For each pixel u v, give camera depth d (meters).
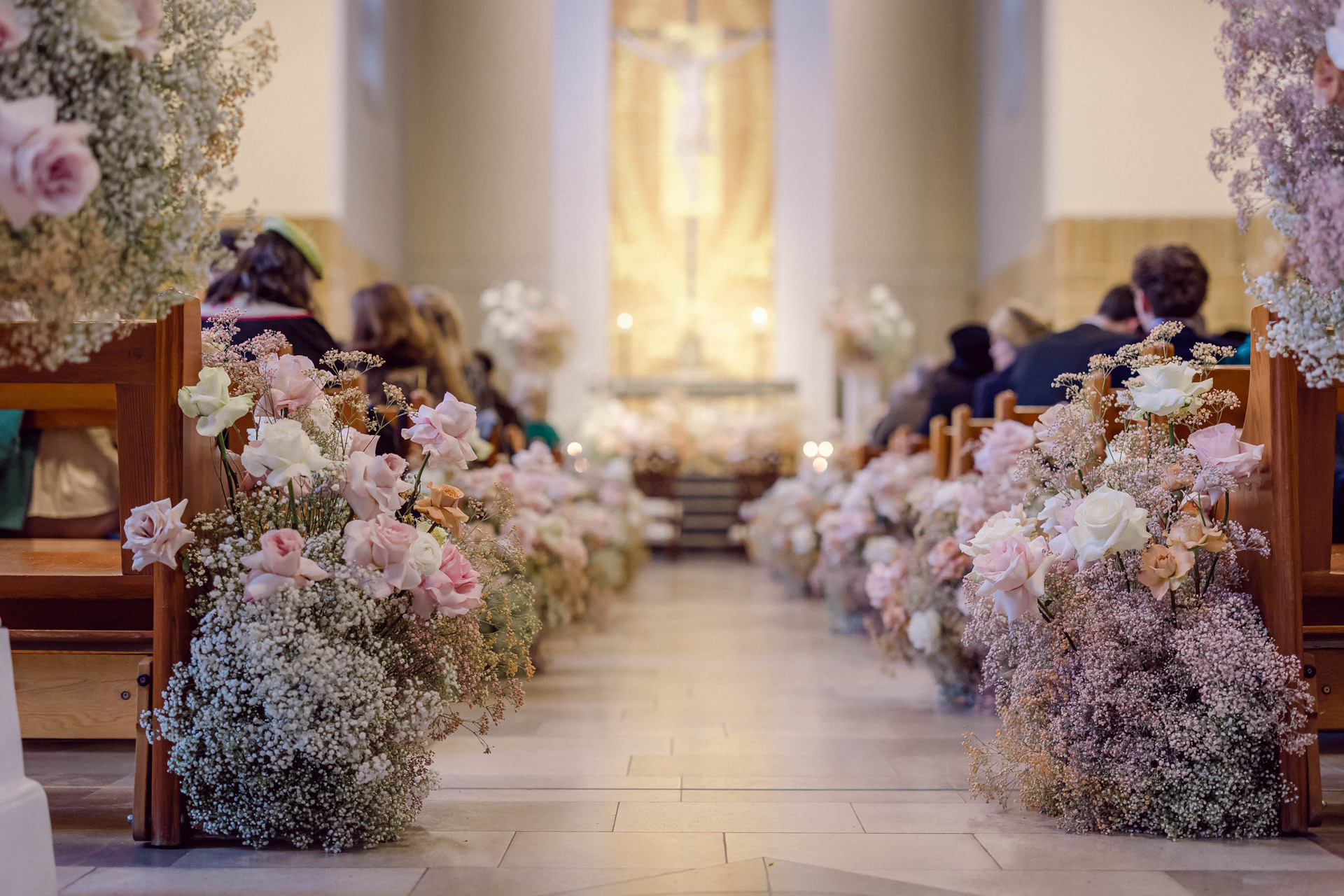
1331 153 1.81
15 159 1.38
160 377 1.98
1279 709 2.03
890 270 12.07
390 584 1.94
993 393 4.31
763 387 11.56
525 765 2.69
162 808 2.01
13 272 1.51
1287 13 1.79
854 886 1.82
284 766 1.92
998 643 2.26
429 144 11.95
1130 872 1.88
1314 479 2.12
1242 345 3.03
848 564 5.09
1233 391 2.28
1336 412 2.13
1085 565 2.17
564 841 2.07
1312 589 2.14
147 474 2.04
